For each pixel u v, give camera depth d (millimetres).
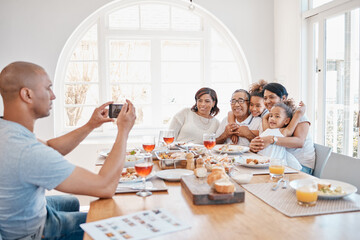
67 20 3461
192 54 3938
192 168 1688
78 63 3746
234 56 3996
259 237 908
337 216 1053
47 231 1367
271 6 3826
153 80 3855
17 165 1102
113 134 3836
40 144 1148
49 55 3459
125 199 1253
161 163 1729
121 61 3783
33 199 1214
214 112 2988
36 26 3422
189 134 2867
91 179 1171
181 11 3840
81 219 1492
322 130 3217
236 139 2639
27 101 1218
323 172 2178
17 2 3381
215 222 1019
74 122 3801
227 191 1193
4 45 3379
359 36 2689
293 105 2420
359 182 1842
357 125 2729
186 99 3971
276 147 2156
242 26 3781
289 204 1158
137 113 3902
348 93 2838
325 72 3154
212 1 3705
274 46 3854
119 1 3641
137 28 3758
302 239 891
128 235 921
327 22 3092
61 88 3684
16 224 1203
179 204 1190
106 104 1682
